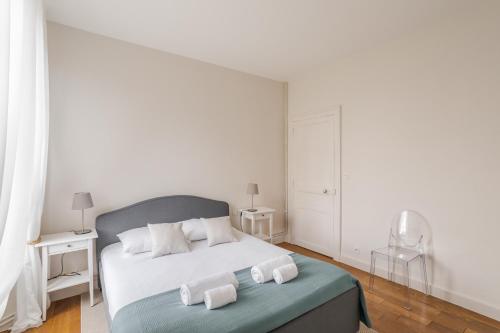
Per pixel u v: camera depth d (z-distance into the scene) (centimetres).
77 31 266
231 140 382
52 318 225
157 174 316
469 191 237
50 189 253
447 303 248
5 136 127
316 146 387
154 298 165
